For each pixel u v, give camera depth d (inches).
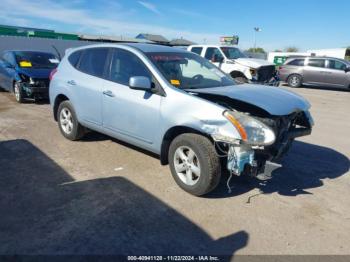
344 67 669.3
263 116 156.6
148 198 155.2
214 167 149.9
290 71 717.9
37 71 387.2
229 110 148.5
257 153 148.9
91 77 210.5
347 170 201.8
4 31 1042.7
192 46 541.6
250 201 156.3
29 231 126.3
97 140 240.5
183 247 120.8
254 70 468.1
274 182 179.3
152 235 126.9
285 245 124.3
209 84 186.4
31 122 292.8
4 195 153.5
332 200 161.2
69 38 1252.5
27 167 187.6
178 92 162.4
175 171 164.9
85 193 158.2
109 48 205.9
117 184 169.2
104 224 132.7
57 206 145.3
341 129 315.3
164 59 185.5
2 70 428.5
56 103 246.1
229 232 131.0
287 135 164.6
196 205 150.3
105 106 197.6
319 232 133.6
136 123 179.9
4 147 221.5
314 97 559.2
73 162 197.3
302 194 166.2
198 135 154.3
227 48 519.5
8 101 400.2
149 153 215.6
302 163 211.6
